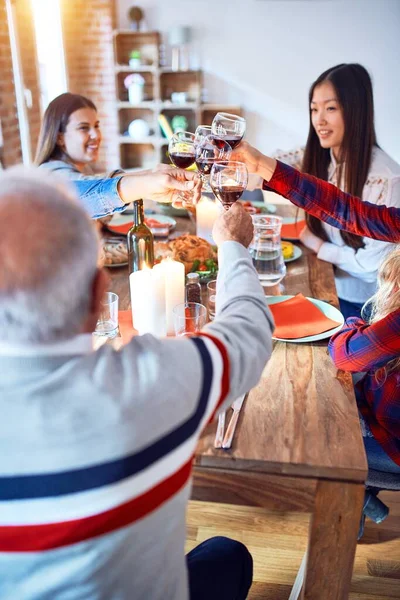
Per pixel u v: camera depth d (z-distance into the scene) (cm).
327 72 221
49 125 241
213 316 148
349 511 102
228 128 149
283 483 101
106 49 562
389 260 140
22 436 61
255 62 556
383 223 162
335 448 102
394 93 541
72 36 560
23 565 64
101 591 66
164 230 219
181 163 158
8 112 452
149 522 68
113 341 135
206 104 575
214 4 543
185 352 72
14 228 61
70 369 64
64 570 64
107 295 141
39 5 539
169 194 150
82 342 67
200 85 566
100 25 554
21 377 63
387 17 519
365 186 224
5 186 63
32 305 60
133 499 64
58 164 234
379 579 163
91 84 578
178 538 75
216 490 104
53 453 61
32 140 501
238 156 158
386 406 141
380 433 144
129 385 65
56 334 63
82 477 61
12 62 458
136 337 74
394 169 222
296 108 566
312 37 538
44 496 61
